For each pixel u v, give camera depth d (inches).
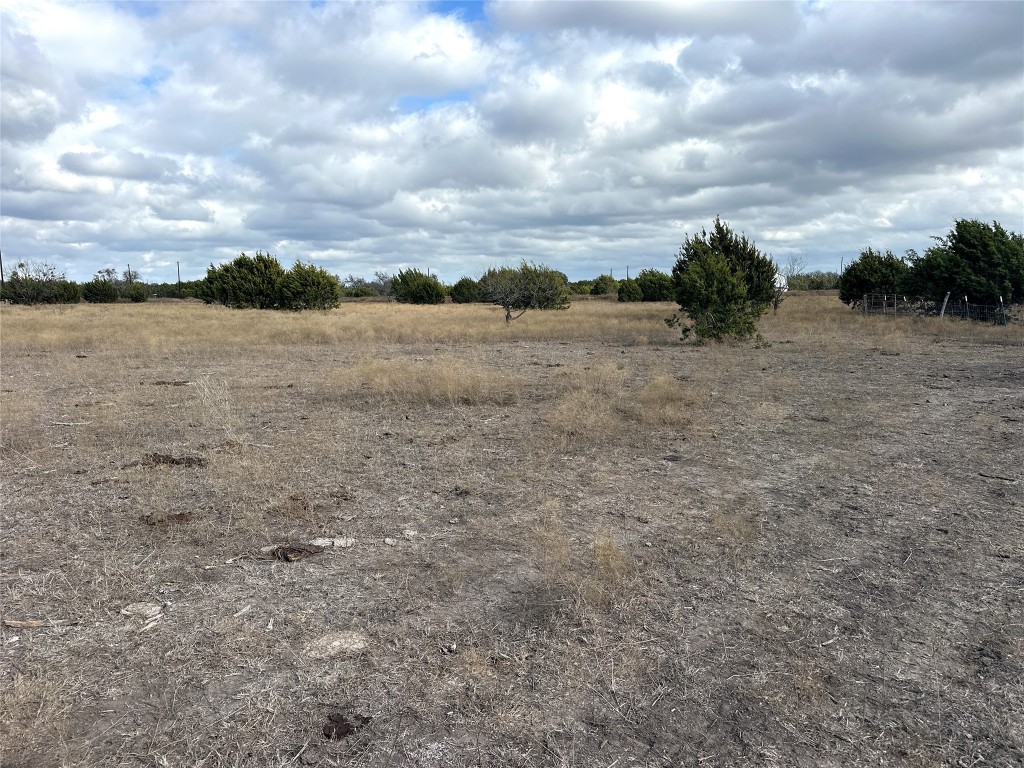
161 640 116.3
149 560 149.0
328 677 105.6
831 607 128.3
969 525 169.9
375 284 3107.8
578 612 125.6
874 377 435.2
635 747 90.4
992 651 113.5
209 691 102.1
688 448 249.0
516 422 298.7
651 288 1883.6
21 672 106.7
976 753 89.7
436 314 1258.6
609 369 431.2
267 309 1578.5
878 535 164.1
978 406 332.8
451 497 192.7
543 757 88.4
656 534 164.4
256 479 208.1
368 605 129.0
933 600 131.3
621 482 207.2
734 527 165.8
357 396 368.8
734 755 88.9
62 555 151.5
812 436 268.1
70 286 1898.4
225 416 295.6
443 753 89.0
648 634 118.4
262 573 143.1
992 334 714.8
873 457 236.2
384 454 241.3
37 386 413.1
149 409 334.0
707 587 136.5
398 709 97.8
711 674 106.7
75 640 116.3
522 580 139.6
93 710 97.5
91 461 231.0
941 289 904.9
